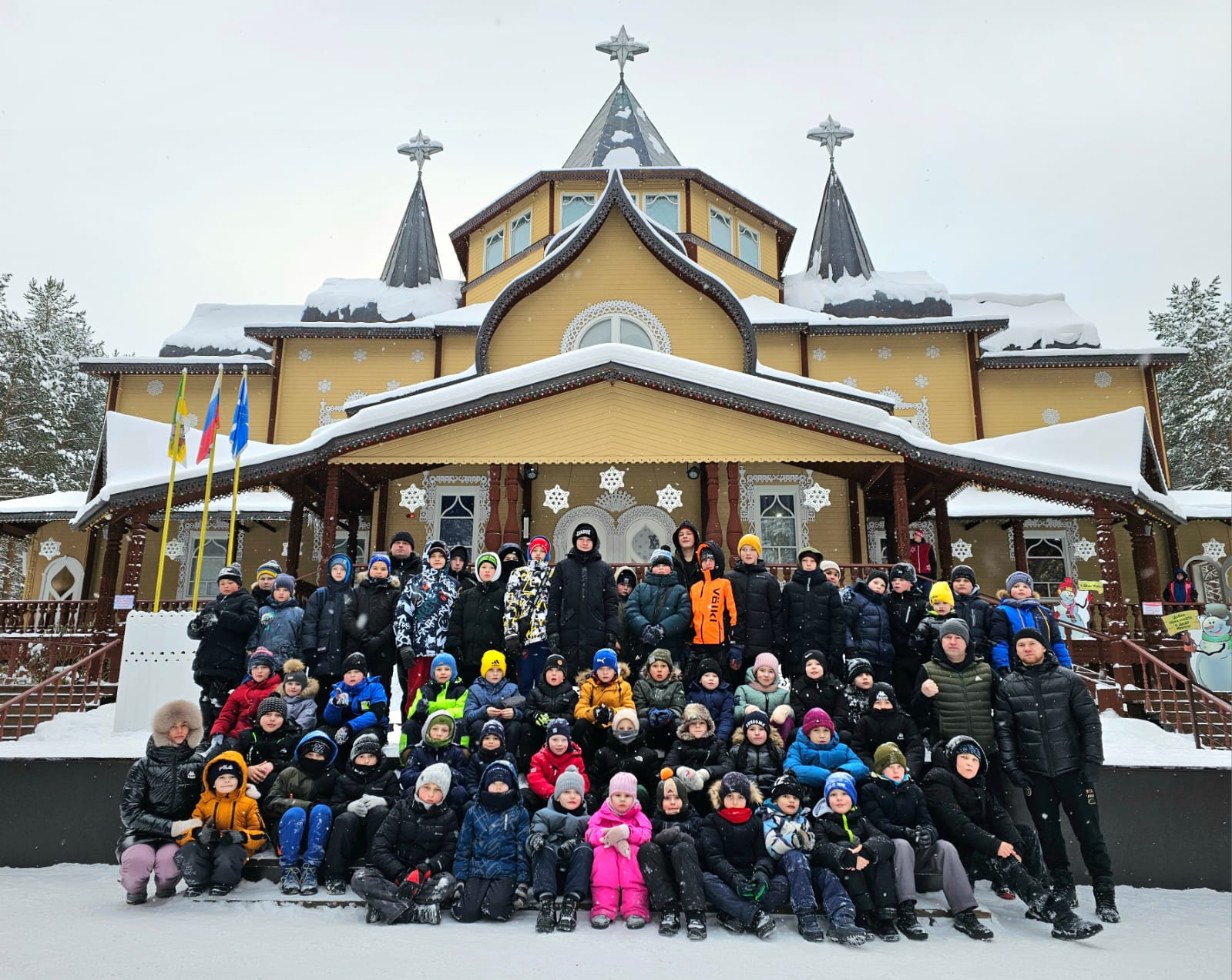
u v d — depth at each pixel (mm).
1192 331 41094
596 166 29531
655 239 19391
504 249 27656
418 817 7270
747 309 26219
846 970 5770
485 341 19000
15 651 15586
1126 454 15750
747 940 6586
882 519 23203
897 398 25141
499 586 10039
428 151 33938
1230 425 37062
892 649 9664
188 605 19688
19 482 38281
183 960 5582
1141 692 14070
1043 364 25219
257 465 15320
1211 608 14336
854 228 31391
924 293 27828
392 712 12039
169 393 26125
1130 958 6242
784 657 9930
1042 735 7602
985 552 23062
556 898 6898
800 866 6840
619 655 10609
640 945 6305
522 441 15594
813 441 15602
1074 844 9281
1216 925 7406
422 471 17750
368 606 9766
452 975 5379
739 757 8039
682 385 15516
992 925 7098
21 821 9328
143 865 7262
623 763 7988
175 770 7656
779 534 18797
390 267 31828
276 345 26047
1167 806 9359
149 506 15680
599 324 19391
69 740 11047
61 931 6320
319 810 7652
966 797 7656
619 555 18328
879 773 7637
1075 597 18281
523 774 8766
